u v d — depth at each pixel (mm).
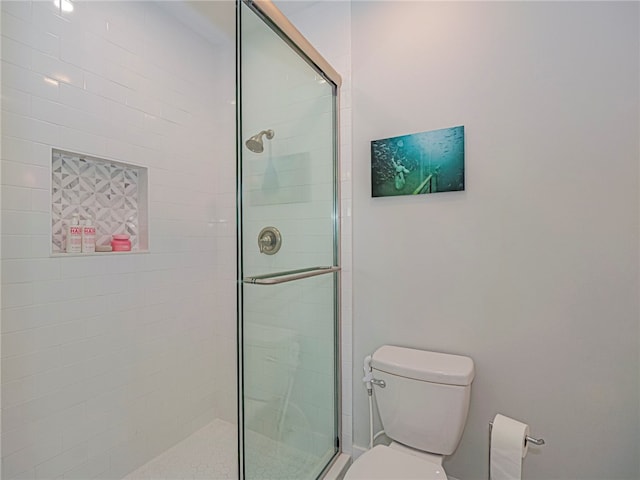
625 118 1184
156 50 1896
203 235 2184
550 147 1294
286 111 1419
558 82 1280
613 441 1212
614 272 1204
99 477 1593
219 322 2260
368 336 1675
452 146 1459
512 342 1362
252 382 1250
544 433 1313
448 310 1481
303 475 1498
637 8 1170
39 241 1396
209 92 2230
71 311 1502
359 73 1690
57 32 1463
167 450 1924
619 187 1194
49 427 1417
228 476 1729
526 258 1336
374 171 1634
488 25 1406
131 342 1752
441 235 1493
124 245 1730
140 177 1863
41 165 1406
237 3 1193
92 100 1594
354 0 1714
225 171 2250
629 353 1187
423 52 1538
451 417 1260
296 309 1476
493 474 1098
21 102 1349
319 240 1615
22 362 1340
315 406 1593
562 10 1278
